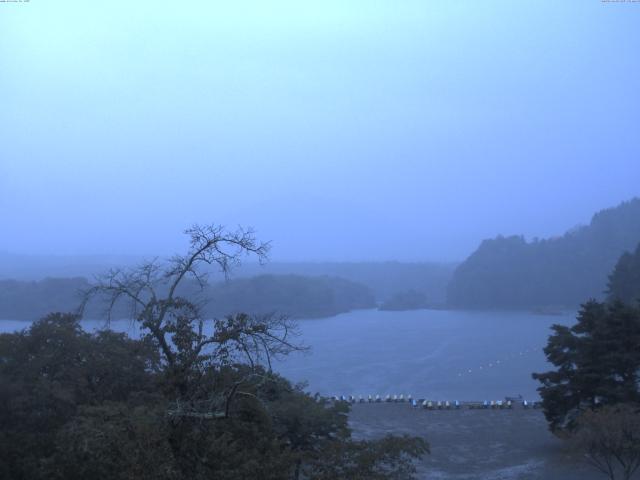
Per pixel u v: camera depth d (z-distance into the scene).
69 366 29.08
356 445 19.41
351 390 72.12
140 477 15.01
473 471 35.69
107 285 18.41
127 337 32.06
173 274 17.64
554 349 41.44
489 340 117.38
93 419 17.88
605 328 39.91
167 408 16.45
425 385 75.06
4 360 29.52
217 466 16.06
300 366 87.75
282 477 17.11
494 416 51.59
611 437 28.62
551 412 40.78
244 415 17.81
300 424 25.23
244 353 17.72
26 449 24.08
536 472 34.72
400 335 124.12
